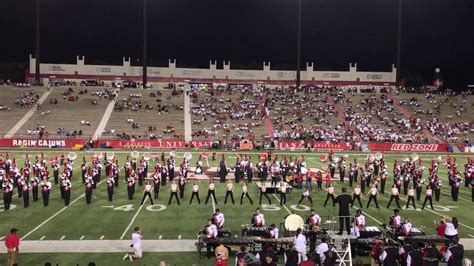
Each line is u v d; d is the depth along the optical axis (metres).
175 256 15.90
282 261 15.27
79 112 62.56
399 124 63.25
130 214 21.97
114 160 30.59
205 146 54.56
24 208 23.16
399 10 75.06
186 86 72.62
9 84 71.25
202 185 30.09
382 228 18.31
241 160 33.06
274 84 79.06
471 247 17.23
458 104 70.75
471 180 29.92
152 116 62.44
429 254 13.63
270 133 59.12
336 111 66.19
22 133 55.75
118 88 70.81
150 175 33.28
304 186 30.33
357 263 11.55
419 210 23.88
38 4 70.38
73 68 75.75
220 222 16.98
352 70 79.62
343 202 16.91
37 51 71.12
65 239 17.73
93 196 26.33
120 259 15.51
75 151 49.88
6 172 29.08
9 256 14.52
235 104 66.88
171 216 21.62
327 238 15.67
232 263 14.95
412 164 30.89
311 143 55.28
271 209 23.34
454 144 57.31
